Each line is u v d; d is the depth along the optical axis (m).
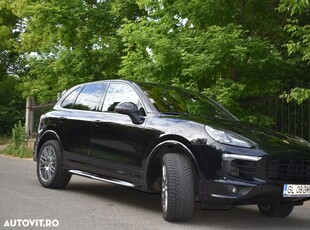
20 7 19.03
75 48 17.27
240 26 9.35
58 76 17.67
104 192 7.60
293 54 10.28
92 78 16.33
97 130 6.64
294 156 5.23
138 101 6.30
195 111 6.32
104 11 16.66
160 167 5.83
